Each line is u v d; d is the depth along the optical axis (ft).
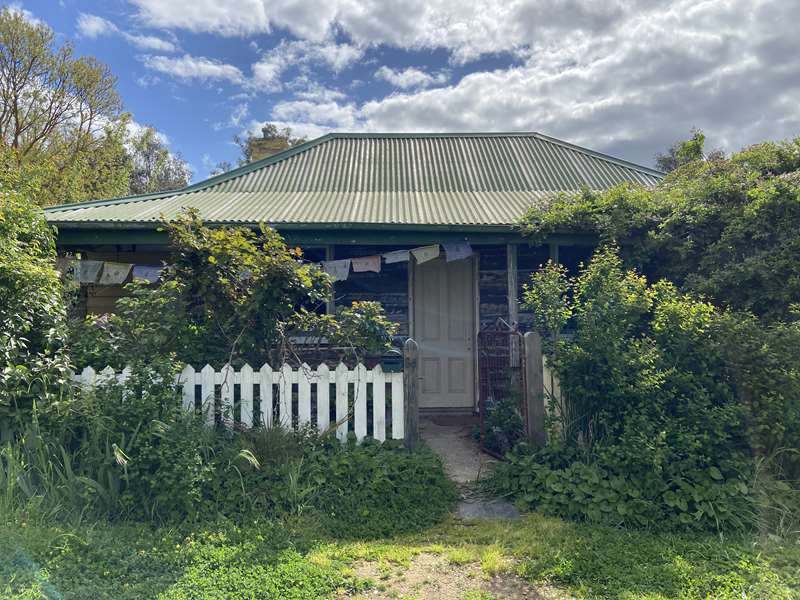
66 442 14.96
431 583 11.62
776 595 10.80
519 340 19.49
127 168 86.48
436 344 29.78
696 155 45.62
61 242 25.59
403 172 36.94
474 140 42.96
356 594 11.09
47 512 13.26
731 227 23.15
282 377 17.53
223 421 16.96
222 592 10.75
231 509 14.43
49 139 76.18
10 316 15.25
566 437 17.04
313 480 15.53
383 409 17.71
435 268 30.01
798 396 15.64
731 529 13.97
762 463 15.28
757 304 21.22
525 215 26.20
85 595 10.34
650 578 11.62
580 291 18.38
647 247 25.13
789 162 25.70
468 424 26.27
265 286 17.79
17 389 14.75
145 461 14.08
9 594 10.24
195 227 18.53
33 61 73.15
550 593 11.21
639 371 16.10
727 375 16.37
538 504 15.72
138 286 19.57
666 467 15.11
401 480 15.93
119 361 17.49
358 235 26.00
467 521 14.99
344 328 19.27
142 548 12.37
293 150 40.24
